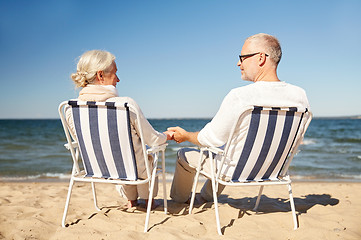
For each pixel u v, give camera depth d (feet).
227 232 7.28
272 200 11.21
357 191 13.26
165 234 6.84
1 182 18.49
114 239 6.66
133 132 7.18
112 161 7.22
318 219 8.06
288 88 6.88
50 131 93.20
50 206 10.12
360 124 148.46
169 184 16.63
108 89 7.16
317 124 153.28
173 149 40.57
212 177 7.22
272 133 6.73
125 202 10.81
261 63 6.92
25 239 6.70
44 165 26.27
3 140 57.16
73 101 6.73
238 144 6.88
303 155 34.17
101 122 6.77
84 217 8.61
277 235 7.02
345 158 31.48
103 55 7.33
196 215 8.59
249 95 6.59
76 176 7.60
